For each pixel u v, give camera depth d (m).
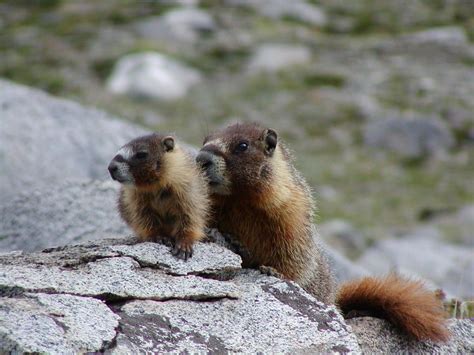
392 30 31.61
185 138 23.17
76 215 11.73
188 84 26.83
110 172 7.97
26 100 16.09
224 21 31.06
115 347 6.26
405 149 24.44
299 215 8.80
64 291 6.67
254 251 8.78
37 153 15.14
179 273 7.45
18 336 5.90
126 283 7.03
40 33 29.94
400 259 16.31
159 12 31.38
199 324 6.94
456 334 8.98
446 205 21.42
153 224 8.12
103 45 28.64
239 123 9.23
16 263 7.24
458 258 16.20
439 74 28.11
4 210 11.98
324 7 33.28
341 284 10.01
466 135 24.88
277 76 27.95
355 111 25.95
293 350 7.05
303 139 24.47
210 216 8.59
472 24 32.12
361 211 21.02
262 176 8.55
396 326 8.85
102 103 24.86
